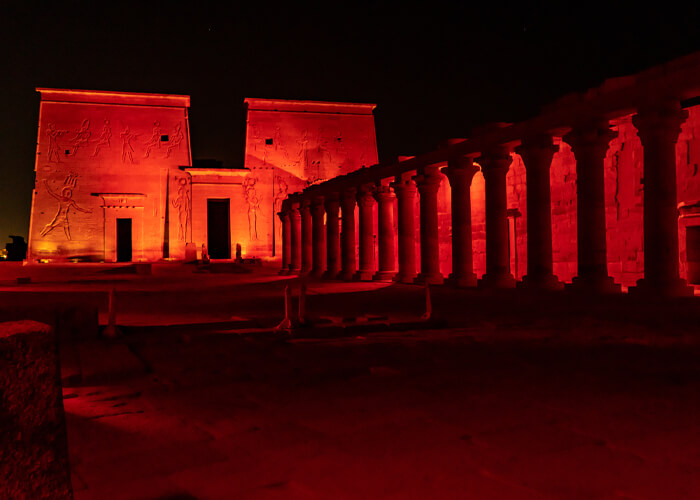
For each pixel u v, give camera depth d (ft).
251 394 20.83
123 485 12.49
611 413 17.26
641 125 48.42
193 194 184.85
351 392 20.76
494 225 66.59
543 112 59.72
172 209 183.83
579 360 25.68
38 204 176.65
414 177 81.92
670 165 47.42
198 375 24.07
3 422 7.66
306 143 195.83
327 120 198.90
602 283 53.21
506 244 66.85
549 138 59.93
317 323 39.73
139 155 184.03
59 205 177.58
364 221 98.22
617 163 73.82
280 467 13.48
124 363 25.31
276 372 24.35
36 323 8.50
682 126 67.10
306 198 119.96
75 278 119.03
